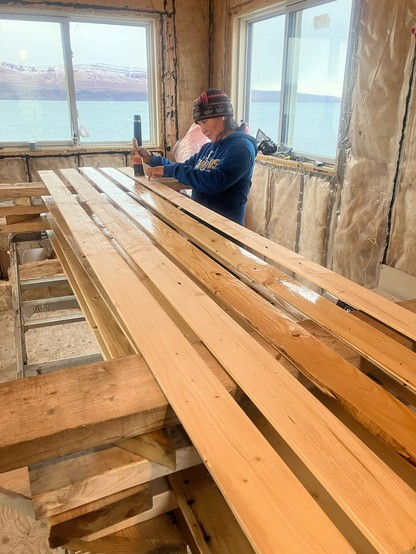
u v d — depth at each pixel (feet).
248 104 14.19
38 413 2.22
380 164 8.13
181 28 14.38
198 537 2.48
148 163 8.48
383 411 2.27
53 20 13.14
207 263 4.20
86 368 2.59
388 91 7.71
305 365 2.62
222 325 3.01
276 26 12.04
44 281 8.36
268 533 1.62
